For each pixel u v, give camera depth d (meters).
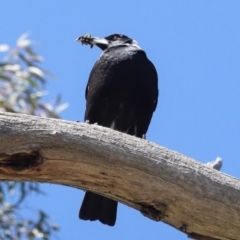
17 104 18.41
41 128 9.71
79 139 9.78
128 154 9.85
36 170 9.69
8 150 9.55
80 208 12.77
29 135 9.65
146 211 9.98
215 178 9.95
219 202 9.87
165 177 9.85
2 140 9.56
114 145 9.86
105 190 10.00
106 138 9.88
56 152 9.70
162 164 9.88
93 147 9.79
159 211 9.90
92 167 9.81
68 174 9.84
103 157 9.80
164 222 10.15
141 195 9.89
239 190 9.93
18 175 9.70
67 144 9.73
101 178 9.88
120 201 10.12
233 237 10.00
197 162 10.05
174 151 10.06
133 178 9.84
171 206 9.88
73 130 9.81
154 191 9.85
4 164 9.62
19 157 9.65
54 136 9.70
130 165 9.83
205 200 9.86
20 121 9.70
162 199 9.86
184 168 9.91
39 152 9.65
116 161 9.82
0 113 9.76
